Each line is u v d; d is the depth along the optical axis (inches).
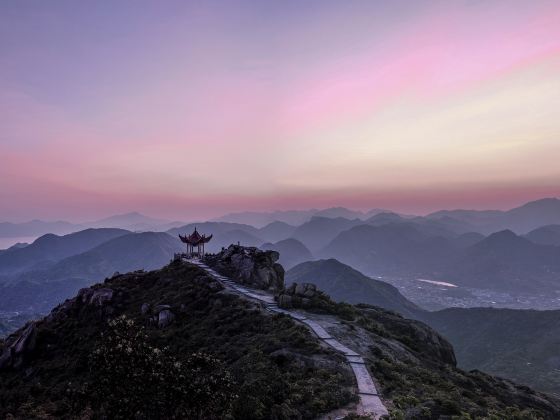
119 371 777.6
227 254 3250.5
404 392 1115.3
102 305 2429.9
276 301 2224.4
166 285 2672.2
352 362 1331.2
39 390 1665.8
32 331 2192.4
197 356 926.4
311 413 958.4
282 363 1294.3
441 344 2330.2
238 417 900.0
